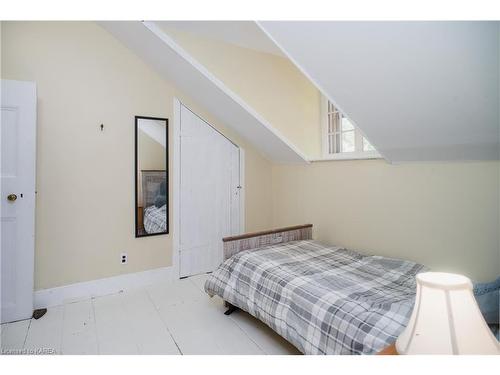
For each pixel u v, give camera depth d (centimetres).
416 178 238
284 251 266
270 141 340
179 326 231
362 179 281
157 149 315
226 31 251
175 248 329
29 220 238
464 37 138
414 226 240
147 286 310
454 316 92
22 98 234
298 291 190
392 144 230
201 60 271
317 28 166
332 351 157
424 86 171
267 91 315
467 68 150
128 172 299
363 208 281
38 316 240
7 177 230
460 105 171
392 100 190
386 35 152
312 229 336
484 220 201
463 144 196
